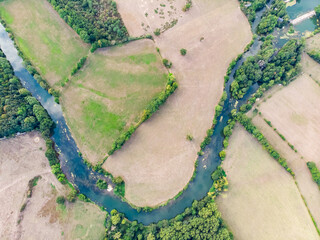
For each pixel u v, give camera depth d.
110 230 77.06
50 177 82.81
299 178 78.62
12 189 81.69
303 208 76.44
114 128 84.62
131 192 80.62
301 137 81.44
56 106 88.62
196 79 87.00
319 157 79.81
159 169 81.31
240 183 79.12
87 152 84.00
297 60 83.62
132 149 82.94
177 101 85.69
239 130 82.56
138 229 77.25
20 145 85.00
